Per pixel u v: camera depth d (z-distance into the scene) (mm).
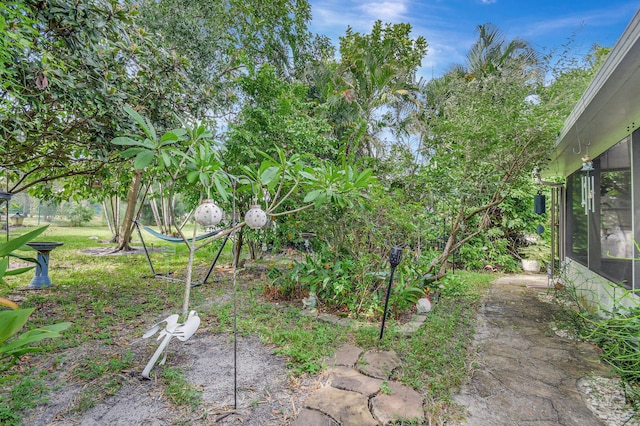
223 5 7617
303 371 2465
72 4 2898
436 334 3250
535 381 2463
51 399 2047
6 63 2596
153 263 7613
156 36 4238
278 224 5176
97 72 3330
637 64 2062
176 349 2830
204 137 2590
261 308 3947
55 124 3662
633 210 3043
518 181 4793
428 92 11688
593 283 4082
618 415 2027
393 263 3107
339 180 3117
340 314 3812
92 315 3760
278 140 5582
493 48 10281
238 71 7355
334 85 10805
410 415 1947
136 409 1971
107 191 6730
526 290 5867
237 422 1875
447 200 4809
